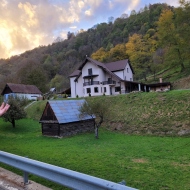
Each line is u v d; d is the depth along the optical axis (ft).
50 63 260.42
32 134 61.00
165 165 24.04
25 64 214.28
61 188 14.60
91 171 20.17
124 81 113.80
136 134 53.16
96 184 7.81
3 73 237.45
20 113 69.97
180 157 28.60
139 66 173.47
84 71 124.77
